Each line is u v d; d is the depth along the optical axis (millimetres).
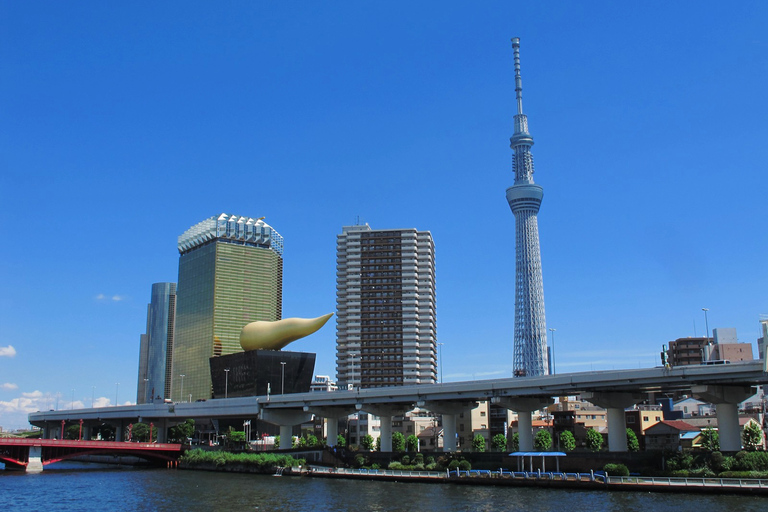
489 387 137000
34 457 167750
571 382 124188
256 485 125812
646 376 115625
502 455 133000
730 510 83438
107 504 105562
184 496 112438
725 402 115500
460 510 91000
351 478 133500
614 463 115188
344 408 175125
